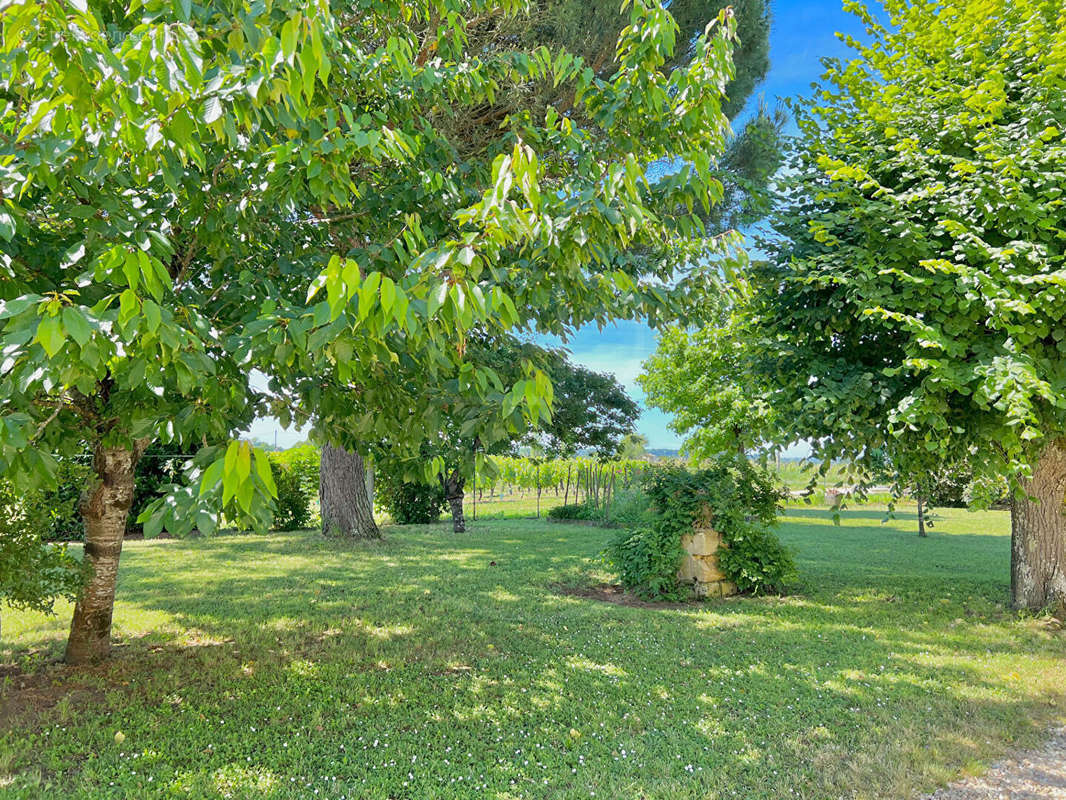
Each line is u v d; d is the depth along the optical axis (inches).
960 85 265.3
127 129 78.0
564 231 110.2
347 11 164.2
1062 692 180.9
